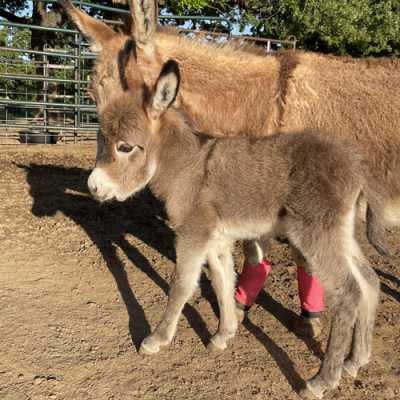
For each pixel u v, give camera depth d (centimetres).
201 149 312
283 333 349
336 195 267
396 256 515
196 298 397
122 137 308
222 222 305
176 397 269
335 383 271
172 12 1569
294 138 288
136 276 427
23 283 390
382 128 303
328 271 268
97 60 356
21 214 568
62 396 259
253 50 362
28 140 1150
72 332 324
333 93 318
